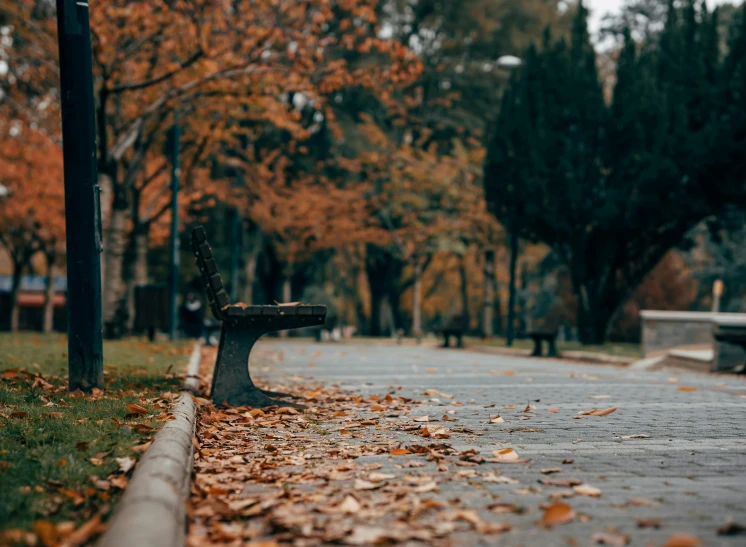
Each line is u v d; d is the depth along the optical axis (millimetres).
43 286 67188
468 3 40656
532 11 42062
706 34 25547
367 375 12828
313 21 20500
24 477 4234
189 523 3854
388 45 19938
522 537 3602
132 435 5430
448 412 7828
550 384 11039
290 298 48438
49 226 39281
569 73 26953
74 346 8141
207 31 19078
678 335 19984
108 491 4137
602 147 26391
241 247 43625
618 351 24141
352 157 41125
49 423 5852
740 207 25312
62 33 8016
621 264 27719
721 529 3582
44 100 24828
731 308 46219
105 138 19484
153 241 43000
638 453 5543
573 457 5406
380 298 49781
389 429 6836
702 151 24031
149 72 22781
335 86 20656
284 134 39875
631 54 25922
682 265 42219
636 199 25156
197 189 34719
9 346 16172
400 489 4477
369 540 3541
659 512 3990
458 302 67500
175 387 8883
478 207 38781
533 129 27469
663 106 24984
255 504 4234
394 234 41500
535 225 27844
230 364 8195
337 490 4531
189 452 5246
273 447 5836
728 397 9219
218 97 22188
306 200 38594
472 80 42406
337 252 48938
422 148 43969
